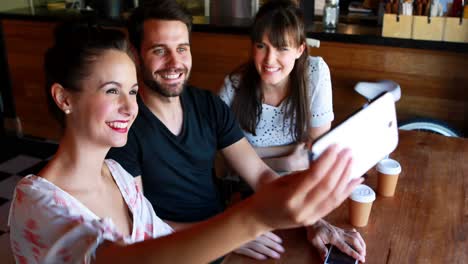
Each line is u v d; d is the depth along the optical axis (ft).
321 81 6.35
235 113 6.35
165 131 4.93
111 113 3.12
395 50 8.50
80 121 3.15
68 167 3.26
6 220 8.61
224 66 9.83
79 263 2.81
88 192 3.33
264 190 2.15
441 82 8.43
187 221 5.17
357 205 4.16
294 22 5.67
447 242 4.03
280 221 2.08
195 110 5.22
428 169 5.44
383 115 3.01
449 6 7.95
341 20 10.01
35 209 2.98
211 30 9.52
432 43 8.07
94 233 2.86
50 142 12.26
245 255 3.91
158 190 5.03
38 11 11.74
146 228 3.80
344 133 2.65
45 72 3.19
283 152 6.34
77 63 3.01
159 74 4.84
